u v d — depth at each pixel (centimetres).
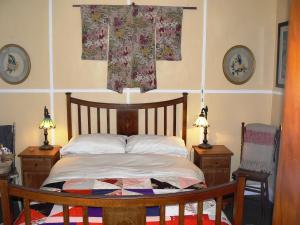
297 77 90
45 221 224
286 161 94
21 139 405
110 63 399
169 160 343
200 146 400
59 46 394
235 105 420
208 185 384
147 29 397
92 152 365
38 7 387
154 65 402
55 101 402
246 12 407
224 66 410
